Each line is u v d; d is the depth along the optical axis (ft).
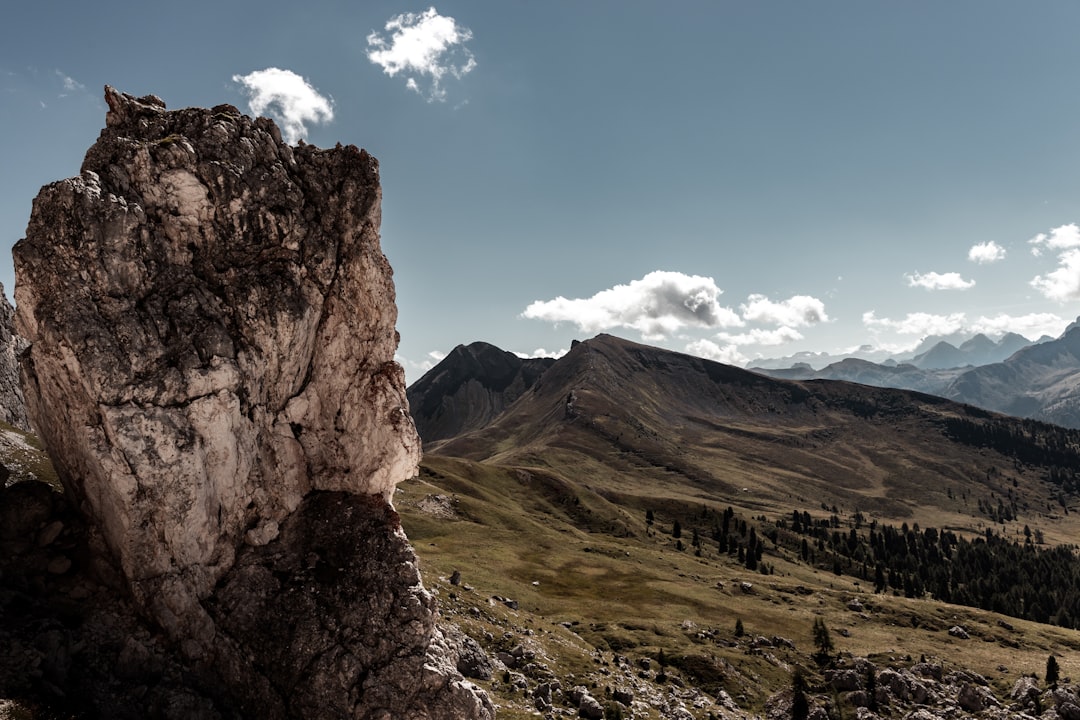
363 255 138.00
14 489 125.08
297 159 138.82
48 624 105.91
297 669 116.16
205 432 116.78
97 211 111.14
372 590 126.31
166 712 104.63
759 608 466.29
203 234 123.85
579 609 408.46
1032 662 379.76
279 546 129.18
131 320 111.75
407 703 117.08
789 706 290.76
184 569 114.93
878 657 365.81
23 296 109.40
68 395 109.29
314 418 139.13
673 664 319.88
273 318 127.13
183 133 126.82
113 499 110.22
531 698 197.88
